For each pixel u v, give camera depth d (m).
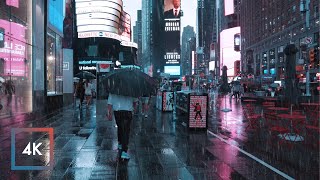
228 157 7.84
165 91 20.42
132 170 6.68
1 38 14.14
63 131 11.98
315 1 75.44
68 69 27.58
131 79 7.35
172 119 15.96
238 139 10.33
